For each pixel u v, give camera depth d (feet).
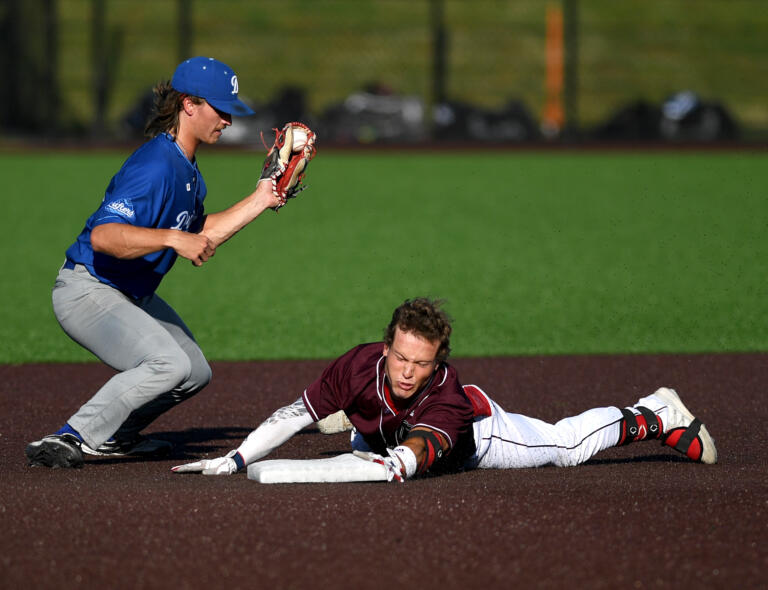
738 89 429.79
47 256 166.81
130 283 61.62
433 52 403.75
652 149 333.21
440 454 54.08
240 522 48.67
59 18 442.50
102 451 65.36
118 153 322.55
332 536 46.93
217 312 125.29
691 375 93.61
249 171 280.72
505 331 114.62
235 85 60.90
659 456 65.62
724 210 222.69
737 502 52.39
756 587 42.09
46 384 89.61
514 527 48.19
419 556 44.75
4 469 61.52
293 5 462.19
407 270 156.87
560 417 79.56
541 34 449.89
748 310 127.03
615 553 45.32
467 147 337.31
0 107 372.99
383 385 54.75
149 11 453.99
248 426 76.89
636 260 165.68
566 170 292.40
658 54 445.37
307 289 141.18
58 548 45.75
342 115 346.54
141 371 59.62
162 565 43.88
